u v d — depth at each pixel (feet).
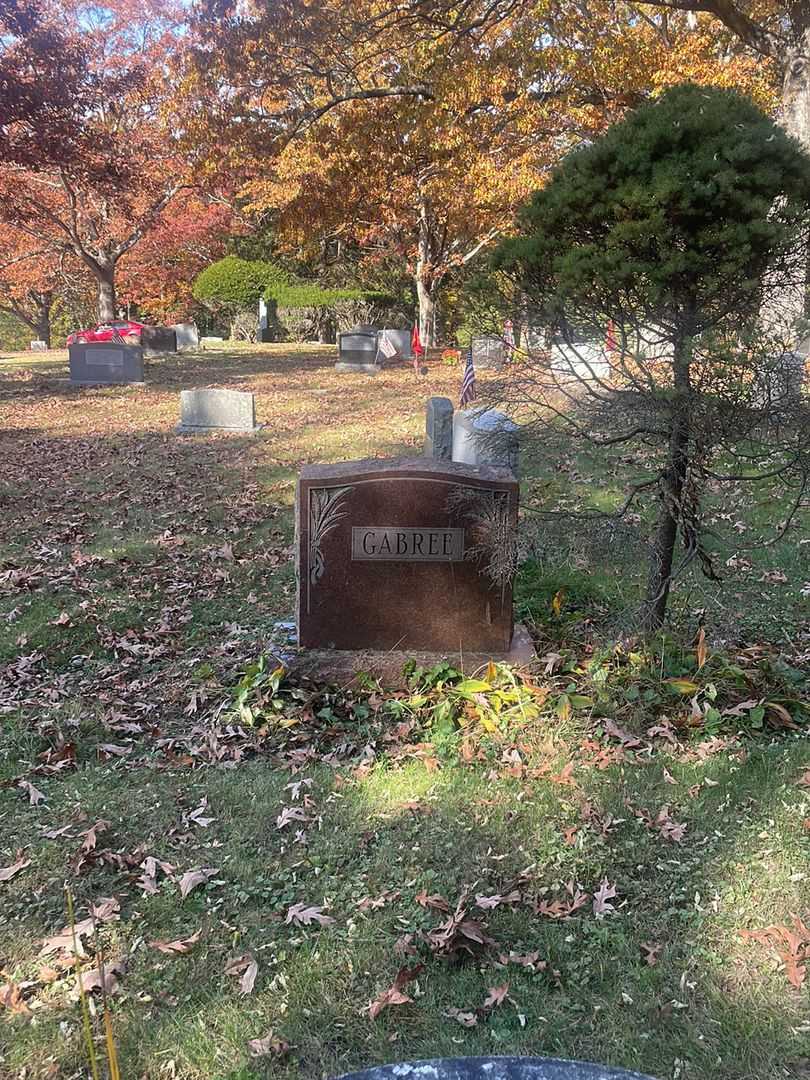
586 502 26.61
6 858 11.69
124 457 40.16
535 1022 8.75
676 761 13.44
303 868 11.33
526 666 16.08
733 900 10.31
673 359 13.94
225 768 13.93
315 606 16.46
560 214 14.33
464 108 62.90
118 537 27.17
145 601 21.63
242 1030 8.75
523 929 10.02
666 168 13.35
